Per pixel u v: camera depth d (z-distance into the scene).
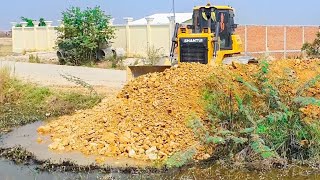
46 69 25.58
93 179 8.36
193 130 9.45
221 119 9.52
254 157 8.77
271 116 8.70
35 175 8.68
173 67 12.78
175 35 16.34
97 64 29.27
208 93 10.63
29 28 41.38
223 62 15.94
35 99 15.71
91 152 9.84
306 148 8.94
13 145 10.63
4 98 15.72
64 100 15.33
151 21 31.12
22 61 32.00
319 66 11.14
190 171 8.54
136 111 10.98
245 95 9.73
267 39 33.34
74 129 11.16
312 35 36.47
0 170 8.99
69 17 30.52
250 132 8.77
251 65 11.14
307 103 8.91
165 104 10.90
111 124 10.74
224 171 8.49
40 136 11.41
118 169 8.76
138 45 31.80
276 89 9.41
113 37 31.30
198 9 17.08
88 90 16.83
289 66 11.09
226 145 9.16
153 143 9.80
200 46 15.71
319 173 8.32
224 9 16.95
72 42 29.97
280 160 8.66
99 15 30.73
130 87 12.20
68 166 9.03
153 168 8.75
